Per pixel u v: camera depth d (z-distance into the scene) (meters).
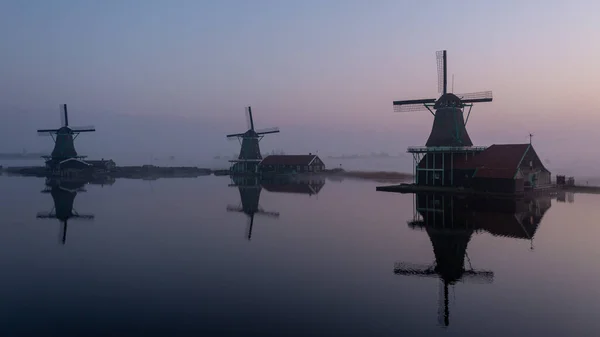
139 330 14.13
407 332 13.92
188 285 18.72
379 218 35.91
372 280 19.20
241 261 22.70
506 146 53.88
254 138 108.50
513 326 14.34
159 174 108.25
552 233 28.47
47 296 17.44
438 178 56.94
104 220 36.38
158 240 28.16
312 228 31.95
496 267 21.00
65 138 102.31
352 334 13.80
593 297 16.84
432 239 27.39
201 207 44.62
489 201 44.53
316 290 17.92
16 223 34.94
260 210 41.97
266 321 14.80
